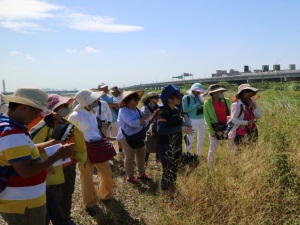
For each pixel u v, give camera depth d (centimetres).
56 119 412
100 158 511
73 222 459
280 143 521
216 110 642
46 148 334
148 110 759
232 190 445
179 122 535
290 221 402
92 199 518
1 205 293
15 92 306
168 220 430
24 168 276
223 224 414
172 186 518
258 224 388
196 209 437
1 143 275
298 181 445
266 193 429
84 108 518
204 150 837
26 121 295
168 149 527
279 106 849
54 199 369
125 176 703
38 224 309
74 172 452
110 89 1009
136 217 498
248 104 614
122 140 657
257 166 482
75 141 420
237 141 609
